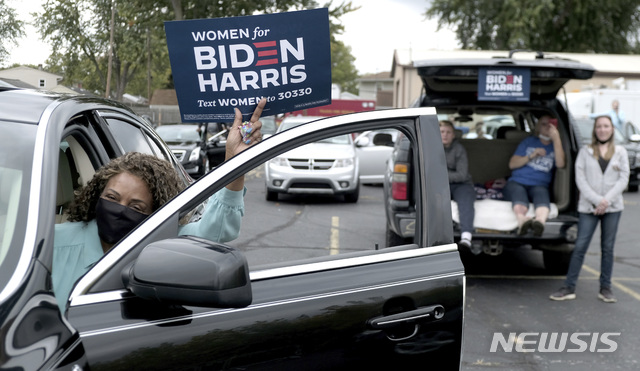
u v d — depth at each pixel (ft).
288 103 7.30
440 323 6.72
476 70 19.58
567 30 115.75
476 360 14.38
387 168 22.24
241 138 7.19
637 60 104.68
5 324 4.53
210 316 5.72
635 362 14.43
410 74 104.53
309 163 31.07
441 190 7.00
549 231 20.01
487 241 20.17
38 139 6.04
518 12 106.73
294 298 6.20
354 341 6.31
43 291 5.02
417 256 6.87
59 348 4.72
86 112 8.51
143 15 72.64
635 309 18.42
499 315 17.69
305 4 63.41
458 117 23.49
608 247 19.07
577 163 18.99
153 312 5.48
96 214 6.74
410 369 6.58
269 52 7.11
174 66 7.15
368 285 6.54
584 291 20.30
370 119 6.79
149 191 6.76
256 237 8.80
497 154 22.99
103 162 8.80
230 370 5.70
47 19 75.05
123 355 5.22
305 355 6.08
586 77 19.62
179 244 5.30
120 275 5.49
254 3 65.00
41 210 5.48
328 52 7.16
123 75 93.50
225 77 7.16
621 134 51.08
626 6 115.75
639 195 47.44
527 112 22.20
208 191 6.02
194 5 66.54
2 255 5.13
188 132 48.75
